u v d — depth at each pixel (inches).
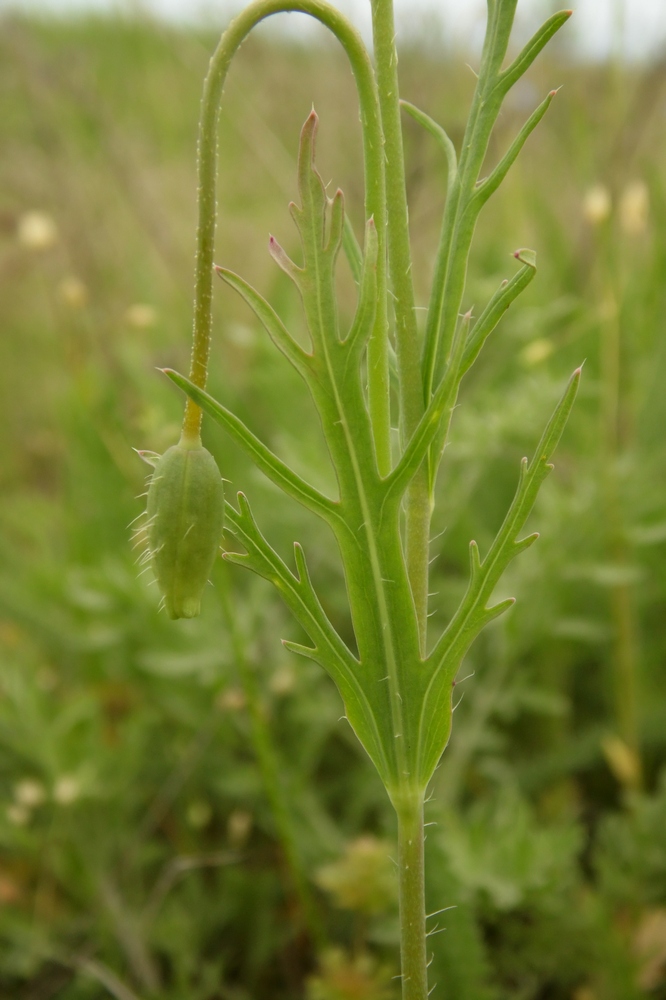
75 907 10.7
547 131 18.9
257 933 10.3
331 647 6.9
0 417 19.0
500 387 15.1
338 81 19.4
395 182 6.7
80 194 19.3
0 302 22.0
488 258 16.6
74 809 10.7
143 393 14.5
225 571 9.3
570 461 13.6
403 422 6.9
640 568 12.6
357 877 9.2
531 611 10.9
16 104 20.9
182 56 20.4
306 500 6.7
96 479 14.4
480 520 13.8
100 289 17.5
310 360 6.5
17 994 10.2
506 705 11.0
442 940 8.8
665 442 13.2
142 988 10.0
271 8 6.5
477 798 11.6
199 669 11.3
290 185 17.8
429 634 12.3
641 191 12.4
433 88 16.4
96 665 12.6
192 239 19.7
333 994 8.9
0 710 10.6
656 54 14.4
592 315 13.6
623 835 10.3
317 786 11.7
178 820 11.3
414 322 6.8
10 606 12.8
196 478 6.7
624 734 11.3
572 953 9.5
